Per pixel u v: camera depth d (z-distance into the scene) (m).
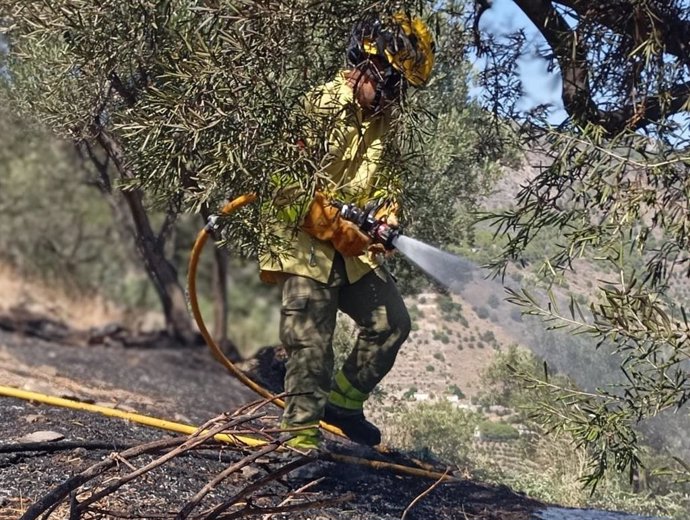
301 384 4.60
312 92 3.86
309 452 4.10
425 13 4.58
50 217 16.62
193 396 9.14
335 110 3.97
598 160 3.62
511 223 4.05
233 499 3.56
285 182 3.88
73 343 16.00
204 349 15.01
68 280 17.48
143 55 4.34
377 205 4.38
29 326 16.27
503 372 5.88
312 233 4.50
